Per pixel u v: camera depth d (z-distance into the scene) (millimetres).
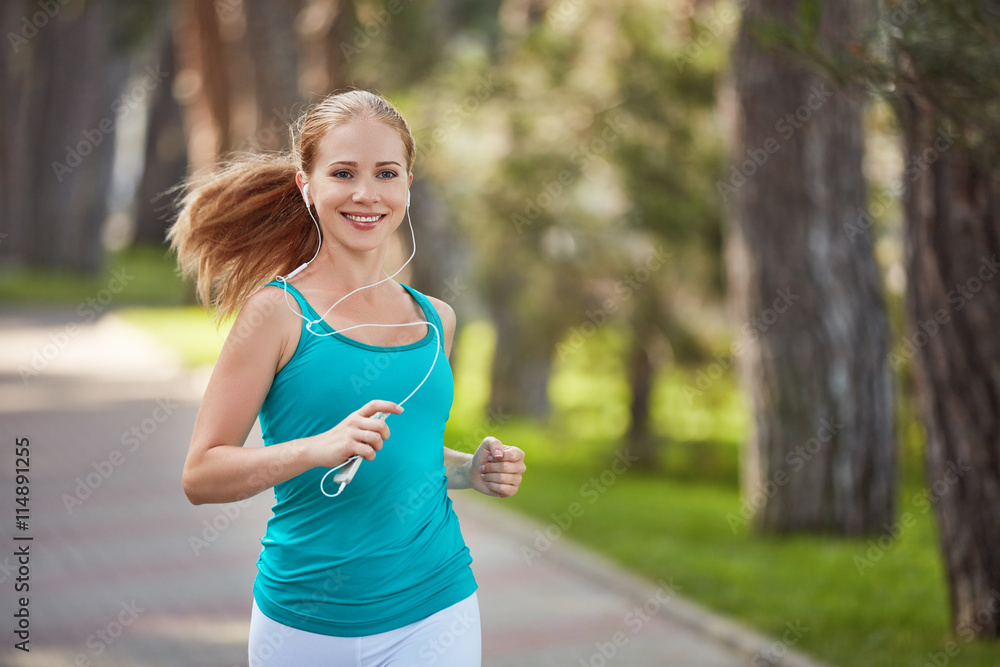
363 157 4023
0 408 22125
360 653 4008
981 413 8359
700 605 10367
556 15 19484
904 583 11234
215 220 4484
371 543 4000
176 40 62438
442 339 4438
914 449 19062
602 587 11273
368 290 4164
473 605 4277
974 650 8453
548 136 18828
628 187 18500
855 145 13742
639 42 18609
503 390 28078
